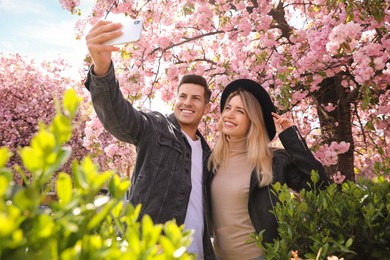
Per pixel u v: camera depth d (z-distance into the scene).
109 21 2.19
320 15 6.52
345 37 4.19
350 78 5.61
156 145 2.77
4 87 11.77
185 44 7.07
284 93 4.85
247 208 2.72
